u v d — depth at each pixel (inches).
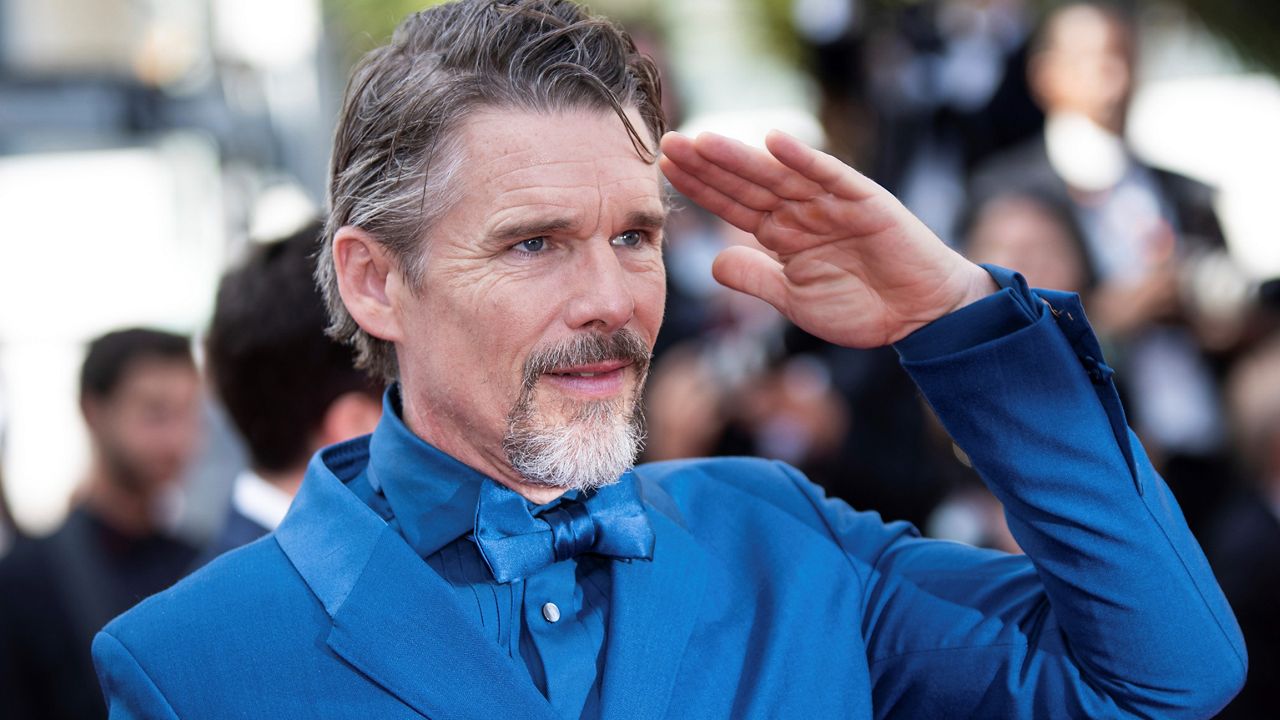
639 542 121.1
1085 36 341.7
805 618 124.3
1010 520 119.6
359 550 117.1
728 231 374.0
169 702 112.5
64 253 331.3
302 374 165.3
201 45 332.8
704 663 120.0
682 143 113.2
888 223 114.4
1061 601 117.4
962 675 123.8
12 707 241.3
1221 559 235.1
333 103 344.5
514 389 113.4
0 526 280.4
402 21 119.9
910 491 265.3
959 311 116.8
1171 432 291.1
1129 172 336.5
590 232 112.2
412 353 119.8
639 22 390.6
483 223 112.0
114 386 253.0
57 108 313.0
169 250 331.3
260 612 115.9
